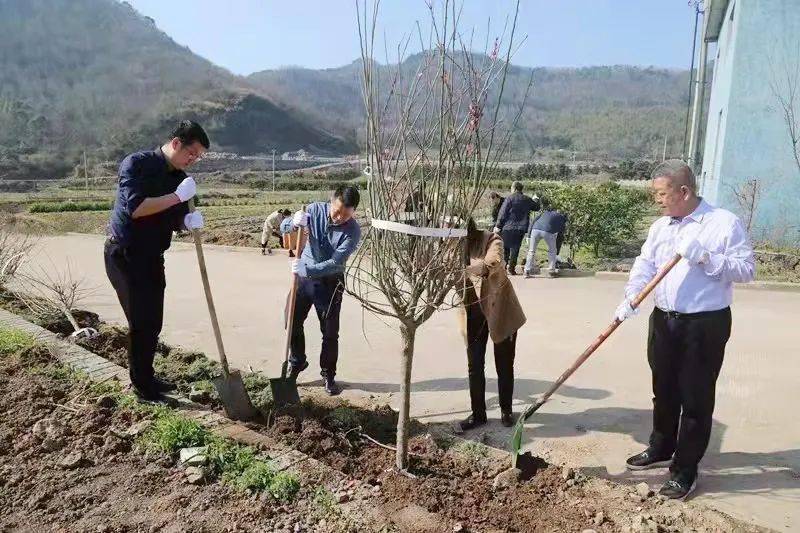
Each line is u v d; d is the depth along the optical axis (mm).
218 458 3523
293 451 3701
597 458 4023
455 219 3295
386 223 3213
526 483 3607
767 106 11750
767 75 11672
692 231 3484
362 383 5520
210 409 4410
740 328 7172
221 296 9203
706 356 3441
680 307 3484
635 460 3869
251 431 3982
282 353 6340
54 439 3727
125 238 4094
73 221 23953
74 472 3469
